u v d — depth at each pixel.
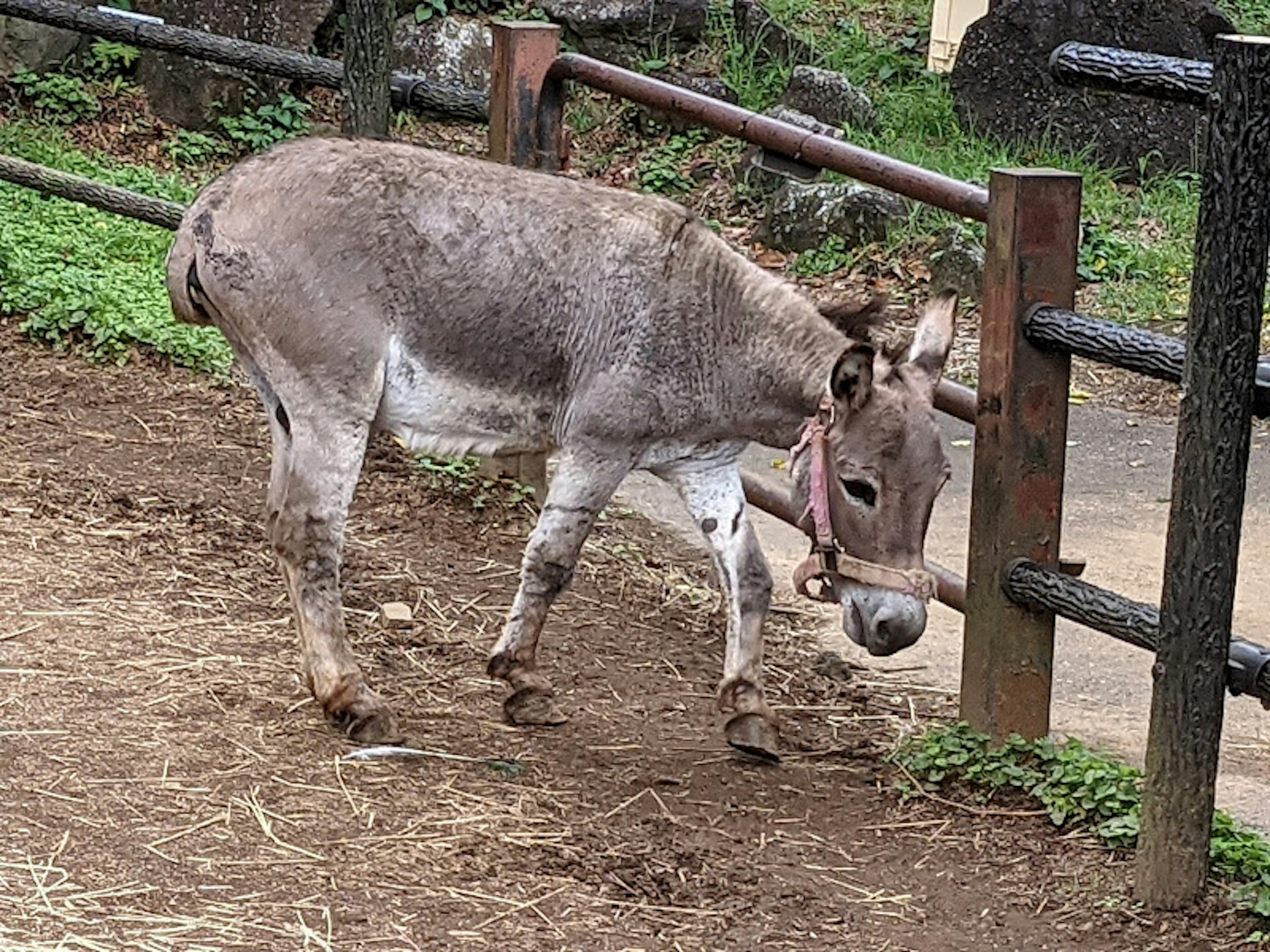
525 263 4.77
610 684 5.34
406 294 4.75
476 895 4.20
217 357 7.39
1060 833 4.67
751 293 4.81
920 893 4.41
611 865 4.37
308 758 4.64
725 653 5.66
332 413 4.73
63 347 7.36
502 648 4.96
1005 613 4.90
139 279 7.93
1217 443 4.18
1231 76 4.08
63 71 10.46
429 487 6.50
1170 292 9.19
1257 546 6.57
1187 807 4.29
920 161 10.20
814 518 4.62
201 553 5.71
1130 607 4.66
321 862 4.24
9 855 4.10
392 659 5.27
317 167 4.76
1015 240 4.76
